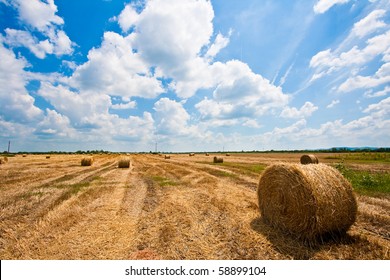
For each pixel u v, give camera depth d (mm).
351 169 17625
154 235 6020
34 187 11812
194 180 14273
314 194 5559
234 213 7629
